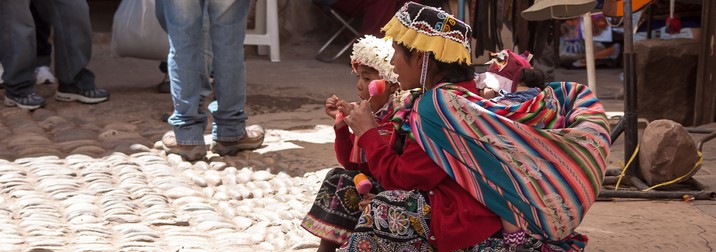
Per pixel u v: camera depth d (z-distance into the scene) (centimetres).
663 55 680
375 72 334
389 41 334
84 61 703
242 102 556
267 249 388
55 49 704
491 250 287
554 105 290
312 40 1072
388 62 326
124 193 464
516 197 282
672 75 683
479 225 285
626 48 484
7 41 672
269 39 997
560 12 490
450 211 288
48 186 475
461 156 283
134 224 417
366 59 330
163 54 740
